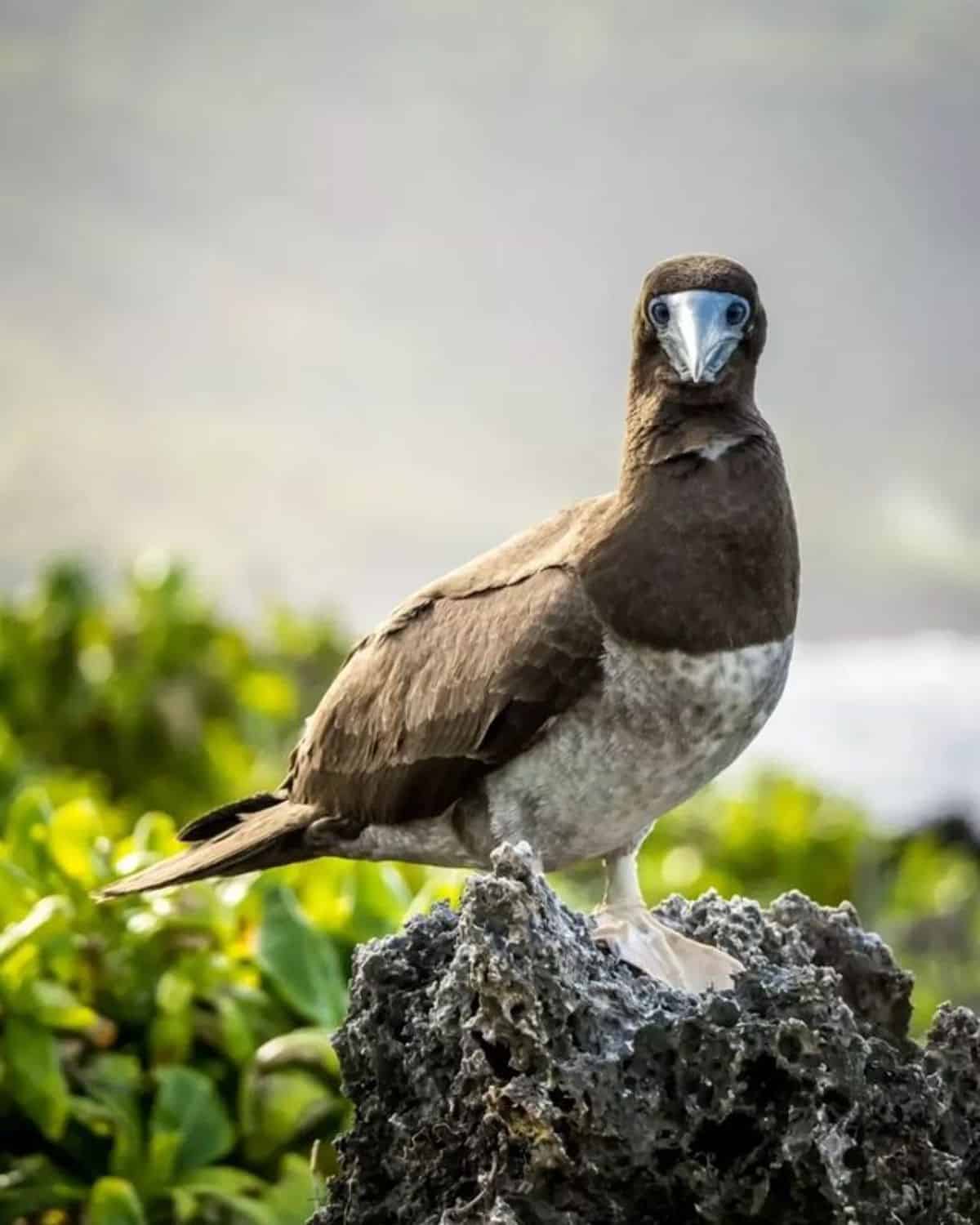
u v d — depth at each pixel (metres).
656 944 7.31
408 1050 6.98
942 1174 6.79
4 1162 8.84
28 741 14.65
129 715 14.66
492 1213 6.43
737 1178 6.55
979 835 16.78
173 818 14.29
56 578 15.55
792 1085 6.55
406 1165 6.91
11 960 8.73
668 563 7.41
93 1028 8.86
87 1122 8.76
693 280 7.68
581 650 7.46
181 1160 8.64
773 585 7.52
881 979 7.64
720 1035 6.55
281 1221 8.45
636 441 7.70
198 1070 8.90
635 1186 6.55
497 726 7.59
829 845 14.12
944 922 14.27
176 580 15.38
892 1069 6.89
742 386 7.75
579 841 7.75
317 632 16.69
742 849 14.05
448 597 7.93
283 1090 8.72
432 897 9.30
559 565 7.59
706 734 7.53
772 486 7.59
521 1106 6.42
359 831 8.10
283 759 14.94
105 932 8.99
